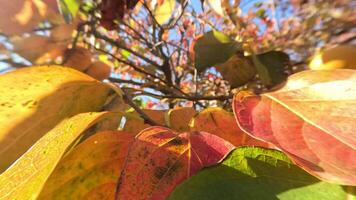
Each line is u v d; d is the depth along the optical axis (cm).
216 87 38
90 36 24
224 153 12
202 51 25
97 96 15
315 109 13
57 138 12
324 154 11
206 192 11
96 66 20
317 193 11
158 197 12
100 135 13
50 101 14
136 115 15
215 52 25
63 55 19
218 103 31
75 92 15
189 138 13
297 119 13
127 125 15
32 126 14
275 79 25
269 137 12
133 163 12
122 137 13
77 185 12
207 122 15
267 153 11
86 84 15
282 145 11
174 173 12
